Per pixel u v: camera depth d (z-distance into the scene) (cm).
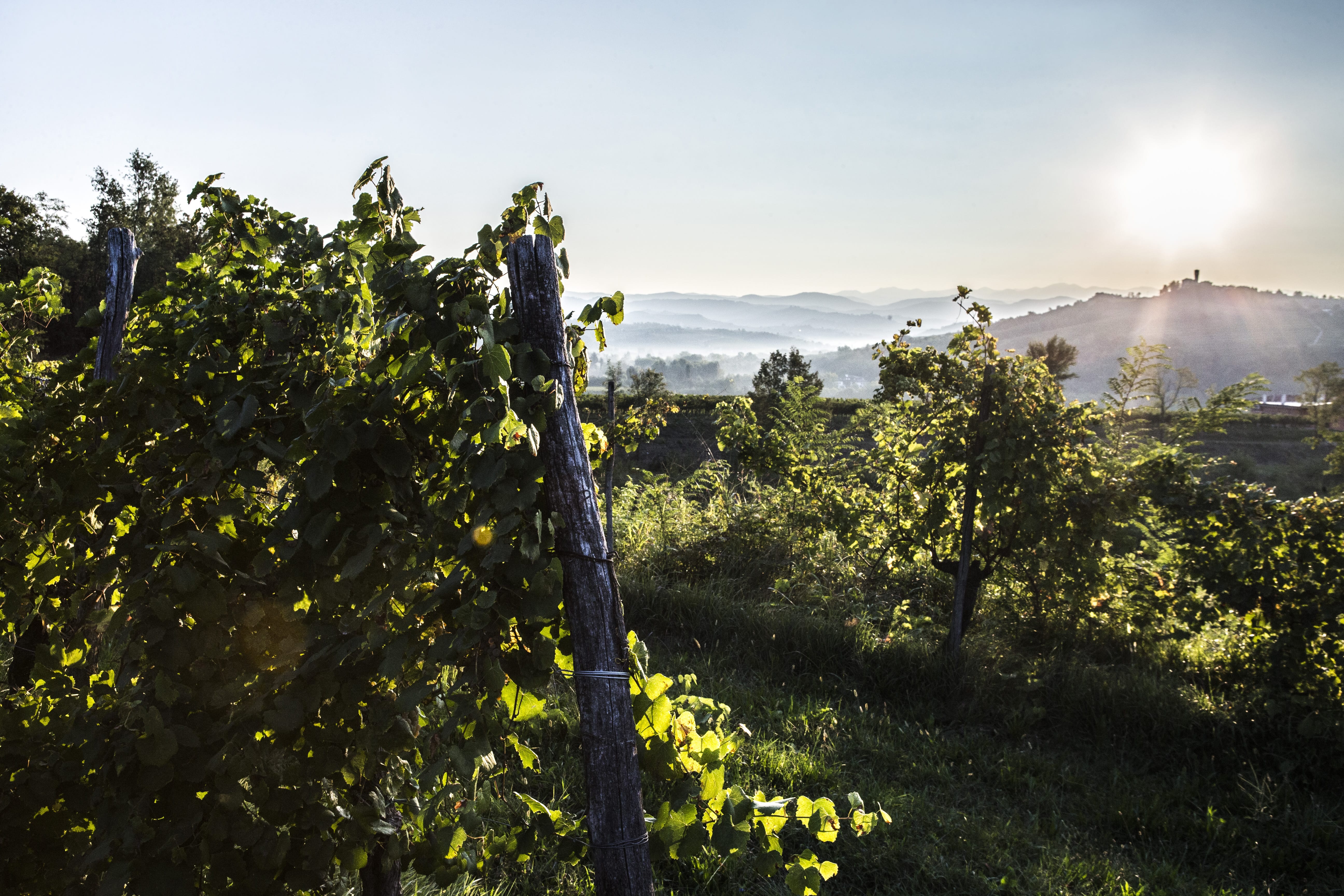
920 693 563
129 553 197
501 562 171
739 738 455
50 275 461
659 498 998
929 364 619
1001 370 610
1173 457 586
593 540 185
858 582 803
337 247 230
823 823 204
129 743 175
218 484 203
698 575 815
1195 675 580
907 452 696
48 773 184
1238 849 391
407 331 193
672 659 610
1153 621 609
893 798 410
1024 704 533
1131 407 1132
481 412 173
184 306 240
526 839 220
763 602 731
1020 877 350
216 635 186
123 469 209
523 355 182
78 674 221
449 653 170
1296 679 486
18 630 224
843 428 1066
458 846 213
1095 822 410
